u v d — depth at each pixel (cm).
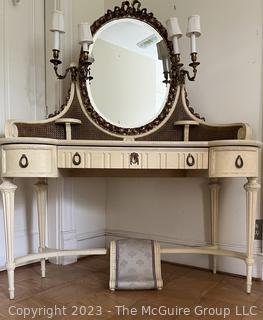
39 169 146
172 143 155
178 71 188
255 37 179
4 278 179
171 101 188
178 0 205
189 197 205
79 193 226
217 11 192
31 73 206
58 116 181
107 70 194
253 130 179
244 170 151
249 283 158
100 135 187
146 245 176
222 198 191
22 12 202
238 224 185
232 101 187
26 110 204
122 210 237
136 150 156
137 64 195
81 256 225
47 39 212
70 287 166
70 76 199
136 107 192
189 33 168
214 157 153
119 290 162
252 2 179
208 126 182
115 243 176
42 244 188
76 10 213
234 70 186
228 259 190
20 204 202
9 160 146
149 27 194
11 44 196
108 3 234
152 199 222
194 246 202
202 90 197
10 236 150
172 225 212
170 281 176
